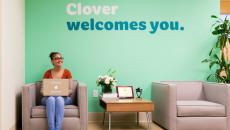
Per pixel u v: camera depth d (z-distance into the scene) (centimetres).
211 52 529
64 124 399
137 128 470
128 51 524
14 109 416
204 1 538
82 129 404
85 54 517
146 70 527
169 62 530
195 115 429
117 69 522
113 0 521
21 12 475
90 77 517
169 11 532
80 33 516
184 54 533
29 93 399
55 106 393
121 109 423
